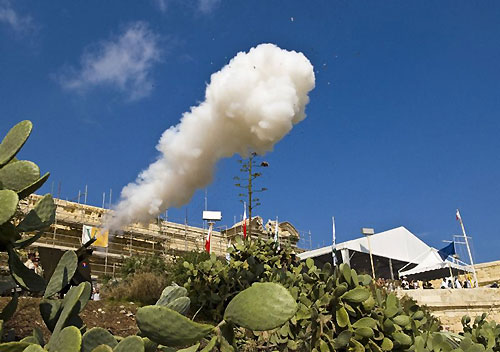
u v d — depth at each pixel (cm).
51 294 267
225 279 773
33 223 290
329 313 385
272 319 219
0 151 277
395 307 388
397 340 376
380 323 378
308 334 383
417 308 434
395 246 2830
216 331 268
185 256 1159
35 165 275
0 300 642
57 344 203
